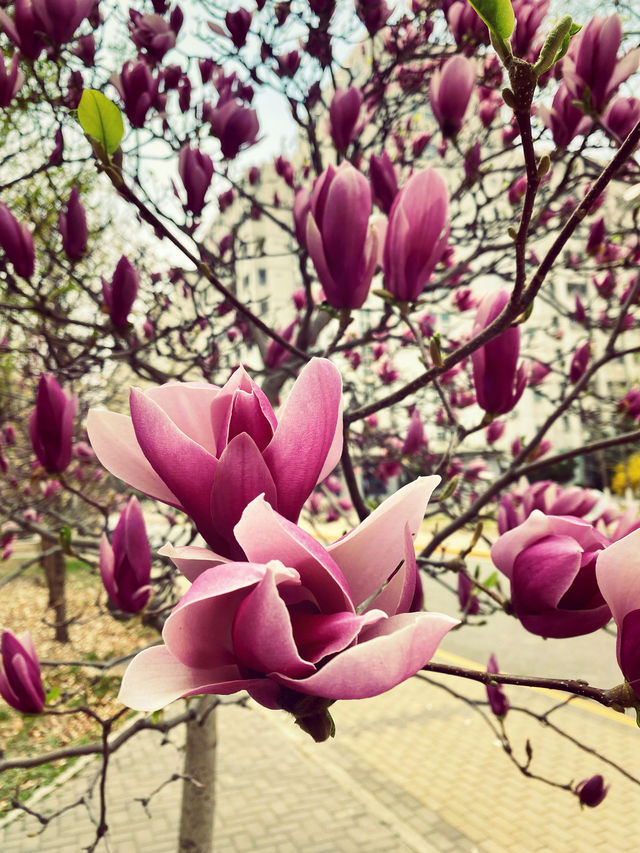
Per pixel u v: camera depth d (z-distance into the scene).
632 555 0.49
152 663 0.38
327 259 0.89
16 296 2.67
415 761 5.91
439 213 0.89
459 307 3.29
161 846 4.69
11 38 1.44
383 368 3.86
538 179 0.61
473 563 10.98
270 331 1.03
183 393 0.54
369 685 0.33
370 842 4.77
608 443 1.30
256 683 0.39
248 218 3.32
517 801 5.15
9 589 12.24
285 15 2.38
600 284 2.83
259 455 0.45
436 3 2.48
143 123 1.60
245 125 1.80
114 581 1.19
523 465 1.44
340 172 0.85
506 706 1.86
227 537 0.47
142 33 1.92
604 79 1.11
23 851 4.63
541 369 3.20
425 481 0.42
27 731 6.18
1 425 3.76
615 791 5.16
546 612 0.64
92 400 3.73
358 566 0.43
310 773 5.84
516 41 1.41
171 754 6.05
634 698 0.52
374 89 2.52
